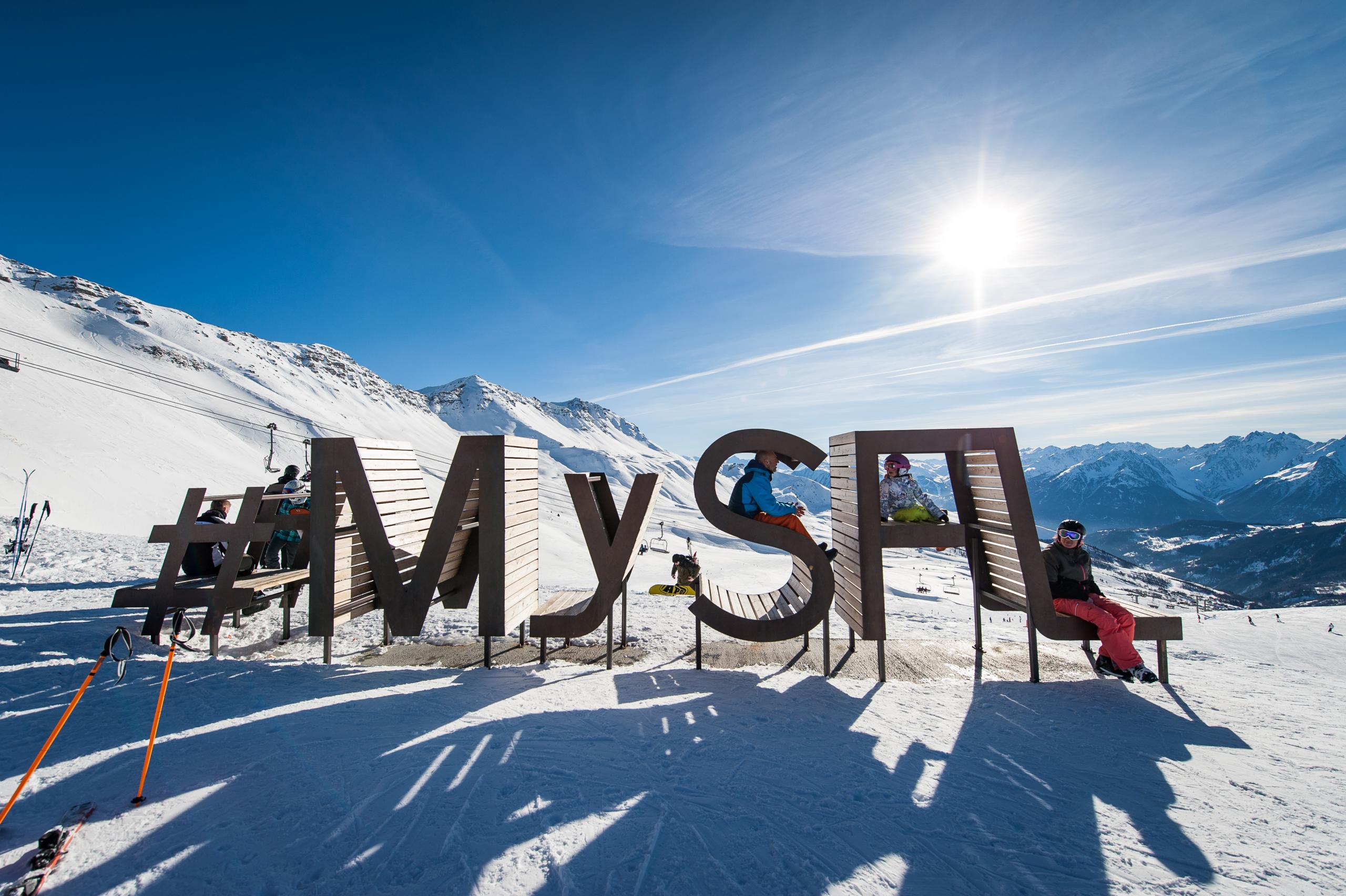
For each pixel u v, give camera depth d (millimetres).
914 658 5621
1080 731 3918
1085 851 2623
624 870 2414
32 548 11891
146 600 5281
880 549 4977
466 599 6109
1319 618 13508
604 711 4137
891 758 3480
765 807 2924
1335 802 3035
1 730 3666
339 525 5398
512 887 2299
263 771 3180
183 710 4043
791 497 5867
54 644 5422
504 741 3598
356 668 5152
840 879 2387
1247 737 3842
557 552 42500
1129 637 4781
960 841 2676
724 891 2299
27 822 2695
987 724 4016
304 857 2469
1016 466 5023
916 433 5035
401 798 2928
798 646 6039
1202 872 2471
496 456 5086
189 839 2584
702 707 4254
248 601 5227
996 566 5605
